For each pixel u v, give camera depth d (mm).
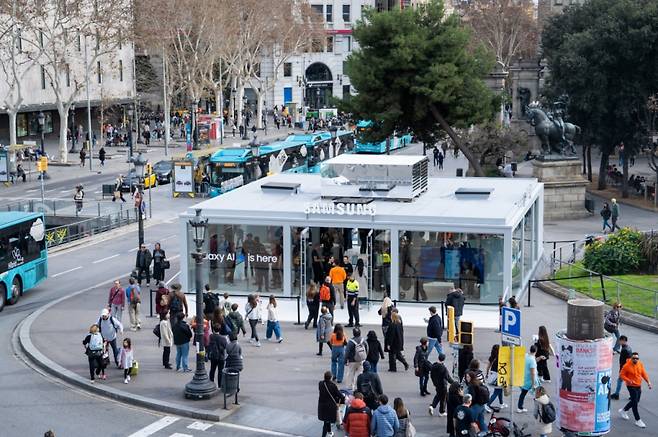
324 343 34812
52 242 56656
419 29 62094
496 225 37969
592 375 25062
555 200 63969
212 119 113625
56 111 120812
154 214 67562
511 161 87750
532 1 168000
